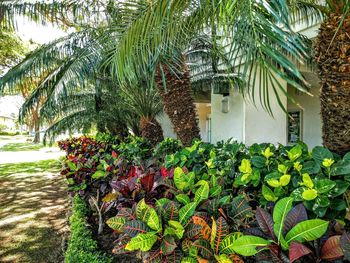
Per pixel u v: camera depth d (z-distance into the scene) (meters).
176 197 1.88
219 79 5.98
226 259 1.34
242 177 2.19
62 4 4.98
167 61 4.54
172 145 5.00
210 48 5.65
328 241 1.27
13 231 4.26
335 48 2.54
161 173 2.70
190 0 2.35
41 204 5.79
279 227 1.31
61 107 8.12
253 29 1.94
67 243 3.61
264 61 1.95
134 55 2.79
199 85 6.92
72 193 4.32
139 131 9.97
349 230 1.70
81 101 8.98
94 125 11.46
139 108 8.08
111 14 4.70
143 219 1.62
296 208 1.37
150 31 2.56
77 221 3.57
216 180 2.23
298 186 1.86
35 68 5.28
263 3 1.86
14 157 15.50
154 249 1.53
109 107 9.02
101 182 3.74
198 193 1.84
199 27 2.96
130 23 2.86
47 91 5.17
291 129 8.96
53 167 11.36
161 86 4.95
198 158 3.07
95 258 2.66
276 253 1.24
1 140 35.12
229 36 2.36
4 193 6.91
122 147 6.02
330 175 1.87
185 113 4.96
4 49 10.99
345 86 2.54
